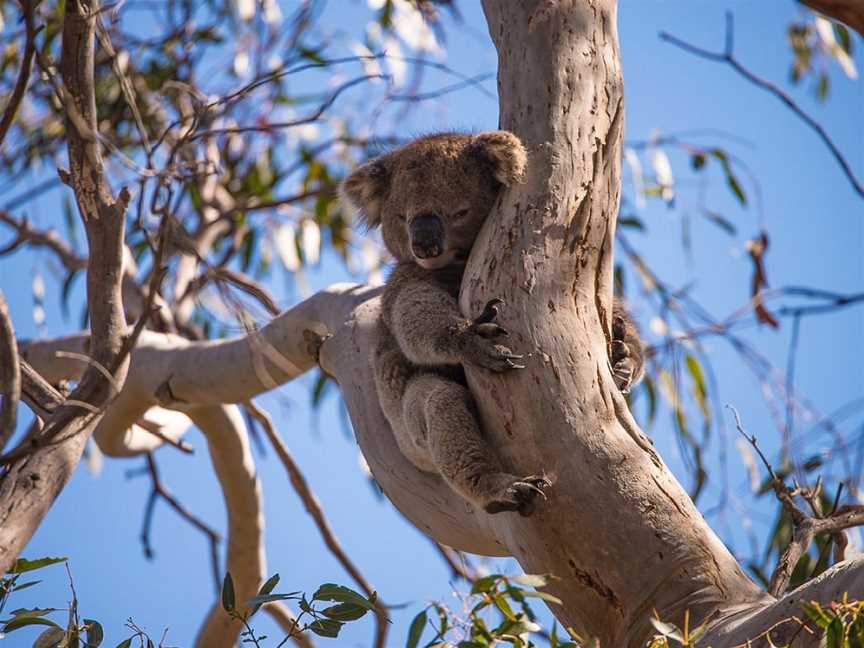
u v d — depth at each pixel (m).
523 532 6.70
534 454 6.59
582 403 6.55
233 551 12.32
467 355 6.79
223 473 12.20
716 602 6.18
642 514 6.39
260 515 12.34
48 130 15.08
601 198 6.89
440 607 5.52
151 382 11.35
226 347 11.00
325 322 10.30
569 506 6.46
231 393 11.09
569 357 6.59
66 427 7.25
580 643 5.54
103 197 7.43
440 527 8.29
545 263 6.74
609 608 6.50
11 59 14.26
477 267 7.00
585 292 6.79
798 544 7.15
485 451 6.98
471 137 8.98
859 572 5.38
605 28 7.23
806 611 5.11
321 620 6.32
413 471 8.48
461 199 8.58
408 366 8.55
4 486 7.04
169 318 13.20
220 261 15.56
